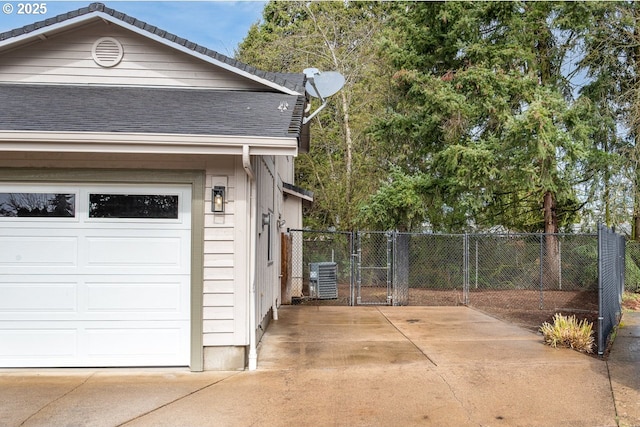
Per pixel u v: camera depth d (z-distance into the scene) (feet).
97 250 17.95
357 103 58.59
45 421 13.08
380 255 49.96
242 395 15.14
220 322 17.87
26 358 17.67
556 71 46.60
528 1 42.45
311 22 61.31
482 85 40.63
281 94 21.15
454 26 43.01
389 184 47.78
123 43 20.70
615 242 29.22
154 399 14.76
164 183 18.02
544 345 21.86
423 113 44.21
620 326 27.43
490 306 35.40
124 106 18.53
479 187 41.55
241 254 17.94
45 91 19.63
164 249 18.08
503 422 13.08
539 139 35.83
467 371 17.66
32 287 17.79
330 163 59.57
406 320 28.94
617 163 42.01
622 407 14.12
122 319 17.92
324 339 23.21
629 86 44.45
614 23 42.73
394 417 13.42
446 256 48.34
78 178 17.75
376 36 56.85
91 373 17.39
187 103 19.35
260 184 21.70
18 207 17.81
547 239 45.52
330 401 14.62
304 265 50.21
